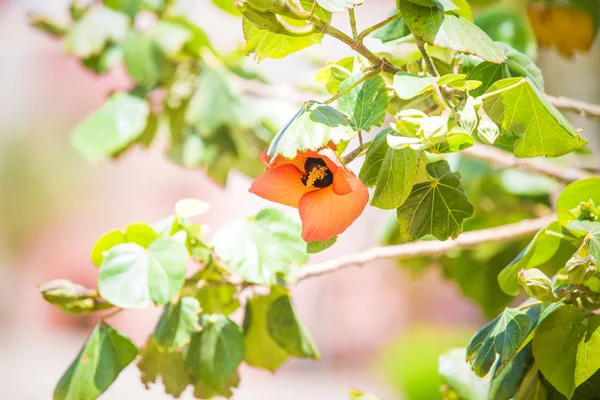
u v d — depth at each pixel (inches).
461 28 47.4
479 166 67.5
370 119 47.5
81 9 67.6
